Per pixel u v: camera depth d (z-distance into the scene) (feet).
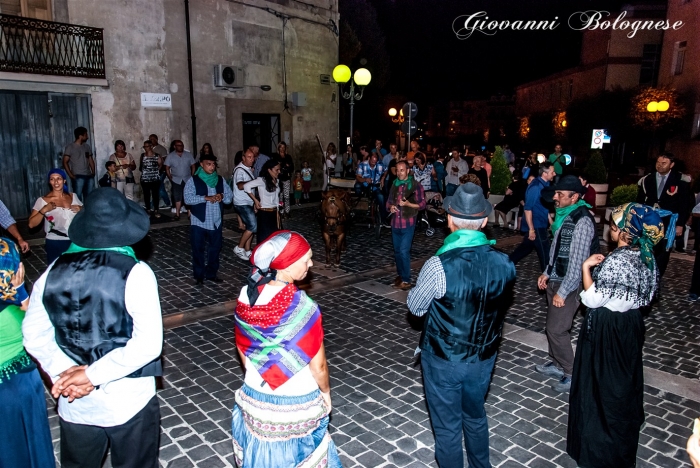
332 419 13.99
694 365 17.79
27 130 40.68
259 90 56.85
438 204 38.88
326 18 63.77
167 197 47.06
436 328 9.87
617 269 10.82
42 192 42.14
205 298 23.86
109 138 45.27
